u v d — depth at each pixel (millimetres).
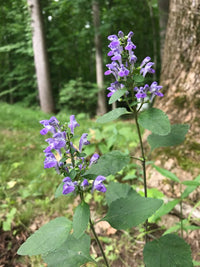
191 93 526
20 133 996
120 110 241
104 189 204
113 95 227
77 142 474
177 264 223
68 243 245
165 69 595
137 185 487
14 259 363
